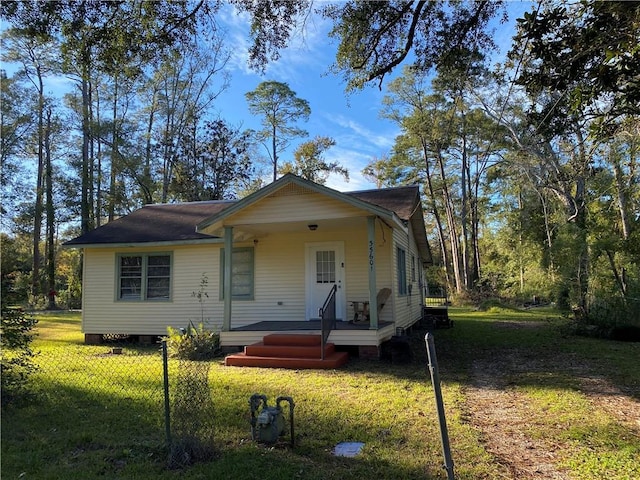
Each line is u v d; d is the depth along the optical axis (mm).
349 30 8703
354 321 11094
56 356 10438
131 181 33656
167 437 4426
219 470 3916
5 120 31359
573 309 14250
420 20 8602
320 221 10273
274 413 4660
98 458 4270
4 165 31969
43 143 34375
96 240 13672
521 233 31656
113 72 7867
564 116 6691
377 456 4285
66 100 32750
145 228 14383
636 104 5527
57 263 42875
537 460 4230
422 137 34812
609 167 18406
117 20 7125
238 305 12859
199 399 4359
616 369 8273
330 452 4422
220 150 34125
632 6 4777
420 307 18578
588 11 5094
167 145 32688
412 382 7465
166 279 13508
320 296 12320
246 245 13016
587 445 4566
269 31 8305
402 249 14023
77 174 34031
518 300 30391
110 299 13711
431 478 3822
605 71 4910
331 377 7852
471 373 8352
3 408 5617
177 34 7672
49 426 5184
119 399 6316
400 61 9102
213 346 10477
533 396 6566
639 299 12508
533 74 6008
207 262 13250
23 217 33062
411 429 5082
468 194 41750
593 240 14016
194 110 33125
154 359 9953
